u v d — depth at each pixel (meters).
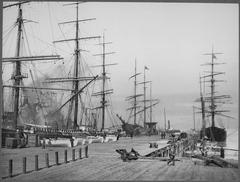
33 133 44.03
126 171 20.72
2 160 26.02
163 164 24.33
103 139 61.41
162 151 40.62
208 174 19.62
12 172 20.11
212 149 47.59
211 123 90.62
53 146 43.47
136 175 19.14
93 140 57.66
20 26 51.19
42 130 46.50
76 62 68.19
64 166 22.94
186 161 26.84
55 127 53.94
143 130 101.25
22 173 19.88
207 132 79.12
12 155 29.97
